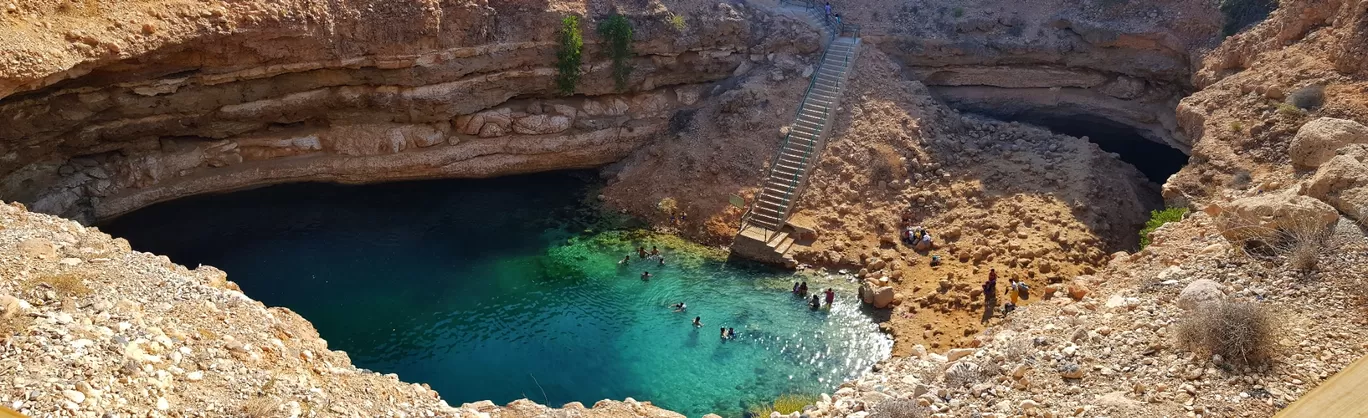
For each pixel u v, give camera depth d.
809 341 26.39
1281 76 28.97
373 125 35.66
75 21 27.08
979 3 41.44
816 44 39.41
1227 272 18.83
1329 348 15.02
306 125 35.41
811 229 31.80
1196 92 34.28
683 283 29.84
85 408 12.70
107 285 16.86
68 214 31.25
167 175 33.47
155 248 30.66
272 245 31.42
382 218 33.75
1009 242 29.92
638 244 32.56
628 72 37.56
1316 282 17.33
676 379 24.53
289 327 18.36
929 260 30.20
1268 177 24.62
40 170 30.95
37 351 13.62
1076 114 41.06
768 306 28.42
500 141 37.25
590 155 38.19
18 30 25.61
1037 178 33.19
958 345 24.97
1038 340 17.66
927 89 39.44
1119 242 30.66
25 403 12.30
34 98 28.69
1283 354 14.98
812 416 17.16
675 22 37.12
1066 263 28.77
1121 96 39.62
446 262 30.86
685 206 34.12
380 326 26.83
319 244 31.69
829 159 34.50
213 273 19.75
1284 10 31.81
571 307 28.20
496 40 34.91
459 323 27.16
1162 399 14.39
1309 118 26.22
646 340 26.42
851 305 28.34
